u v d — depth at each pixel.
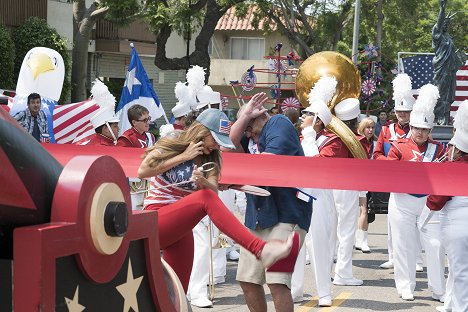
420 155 10.09
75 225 3.61
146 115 10.59
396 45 54.59
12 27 31.09
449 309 9.59
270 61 23.86
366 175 7.41
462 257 8.24
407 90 11.47
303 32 49.00
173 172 6.51
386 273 12.27
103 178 3.82
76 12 32.00
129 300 4.16
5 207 3.49
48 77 11.88
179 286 4.94
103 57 40.53
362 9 47.50
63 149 8.27
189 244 6.34
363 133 13.15
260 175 7.33
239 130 7.45
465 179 7.46
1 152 3.48
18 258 3.44
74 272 3.66
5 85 28.14
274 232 7.21
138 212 4.27
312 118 9.73
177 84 11.93
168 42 45.88
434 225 10.21
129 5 30.83
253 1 41.75
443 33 20.12
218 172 6.30
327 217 9.89
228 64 59.12
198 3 33.94
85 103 11.44
